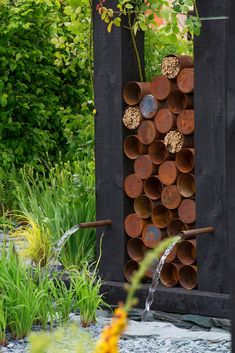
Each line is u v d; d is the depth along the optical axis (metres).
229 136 3.92
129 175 7.00
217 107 6.39
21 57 13.05
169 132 6.76
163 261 6.49
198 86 6.47
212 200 6.45
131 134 7.07
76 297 6.40
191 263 6.65
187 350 5.58
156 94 6.82
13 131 13.09
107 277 7.09
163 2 7.04
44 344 2.16
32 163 12.88
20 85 13.05
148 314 6.57
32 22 13.07
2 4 12.90
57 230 8.02
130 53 7.02
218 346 5.66
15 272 6.24
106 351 2.00
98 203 7.16
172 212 6.85
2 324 5.86
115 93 7.00
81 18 8.63
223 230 6.39
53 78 13.24
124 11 6.84
